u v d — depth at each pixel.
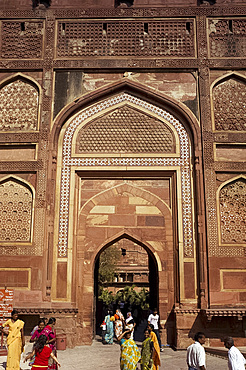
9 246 7.11
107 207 7.59
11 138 7.64
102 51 8.05
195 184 7.45
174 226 7.42
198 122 7.68
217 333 6.72
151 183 7.70
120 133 7.81
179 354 6.31
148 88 7.88
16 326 4.55
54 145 7.61
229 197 7.39
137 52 8.05
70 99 7.84
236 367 3.48
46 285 6.93
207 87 7.83
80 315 7.14
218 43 8.08
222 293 6.84
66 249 7.22
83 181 7.72
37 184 7.37
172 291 7.17
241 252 7.05
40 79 7.95
